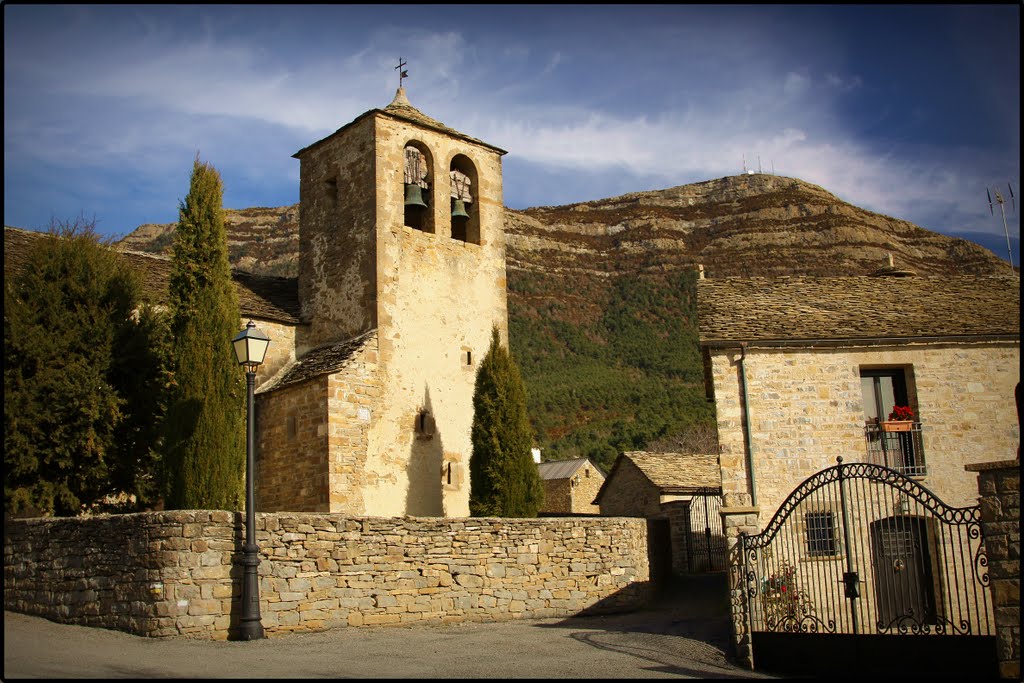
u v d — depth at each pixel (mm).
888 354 18953
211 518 13820
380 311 23000
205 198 19953
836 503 17969
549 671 12008
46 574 14938
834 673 12742
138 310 21281
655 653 13875
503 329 25875
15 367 18172
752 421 18391
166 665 11180
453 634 15227
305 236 25484
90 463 18688
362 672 11336
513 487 21516
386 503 21875
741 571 13766
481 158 26625
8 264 20422
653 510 31812
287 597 14422
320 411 21328
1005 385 18906
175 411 18438
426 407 23359
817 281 22609
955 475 18438
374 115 24078
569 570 18969
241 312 23438
